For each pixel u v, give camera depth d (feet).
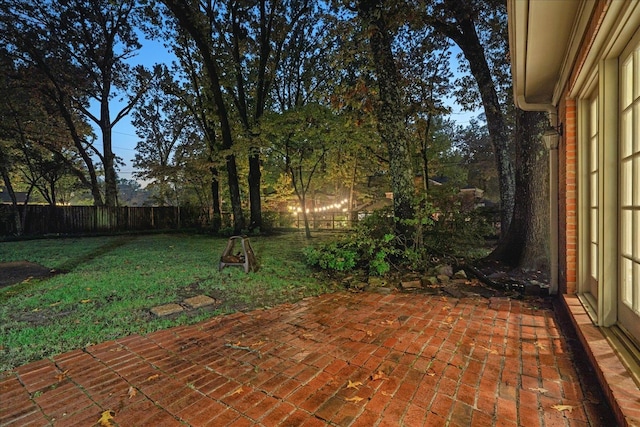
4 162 39.14
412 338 9.04
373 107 21.80
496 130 21.40
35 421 5.71
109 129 53.57
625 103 7.12
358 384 6.72
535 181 16.76
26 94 42.86
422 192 20.47
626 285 7.34
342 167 43.14
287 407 6.00
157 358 8.08
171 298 13.35
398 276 16.69
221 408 6.01
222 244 33.14
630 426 4.64
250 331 9.79
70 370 7.50
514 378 6.83
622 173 7.30
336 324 10.28
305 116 33.30
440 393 6.35
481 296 13.28
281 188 55.06
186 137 62.54
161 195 60.29
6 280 16.76
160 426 5.53
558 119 12.49
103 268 19.83
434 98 33.14
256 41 46.03
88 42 49.06
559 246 12.60
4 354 8.33
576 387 6.42
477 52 21.57
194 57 46.06
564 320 10.17
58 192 82.64
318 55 50.01
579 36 7.75
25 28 42.60
